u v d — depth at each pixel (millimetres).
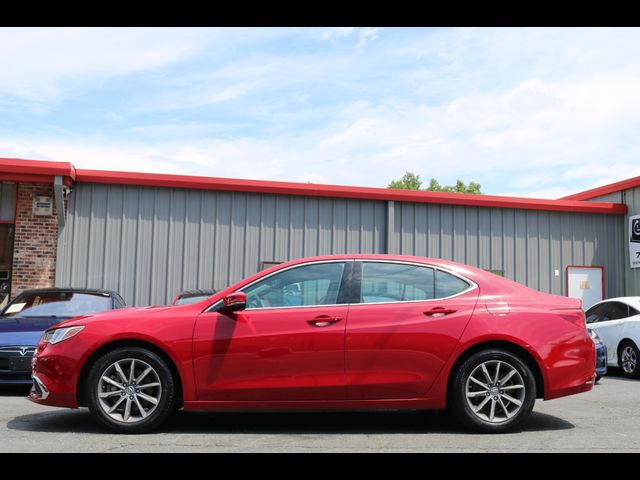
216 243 15227
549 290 17531
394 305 5586
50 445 4922
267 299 5621
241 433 5449
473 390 5508
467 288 5734
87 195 14680
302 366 5391
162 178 14844
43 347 5684
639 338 10938
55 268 14305
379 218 16312
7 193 14367
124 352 5398
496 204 17031
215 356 5383
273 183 15461
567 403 7453
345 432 5512
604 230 18219
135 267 14750
